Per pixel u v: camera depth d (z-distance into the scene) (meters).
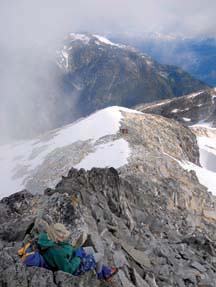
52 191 22.30
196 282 18.16
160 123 96.88
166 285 16.48
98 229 17.77
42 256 10.88
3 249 12.63
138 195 38.62
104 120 89.50
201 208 54.53
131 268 14.87
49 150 89.44
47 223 14.12
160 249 20.83
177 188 55.12
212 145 166.88
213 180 75.44
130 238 20.75
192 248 24.94
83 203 21.42
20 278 10.51
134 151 69.25
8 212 18.41
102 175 29.89
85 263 11.04
